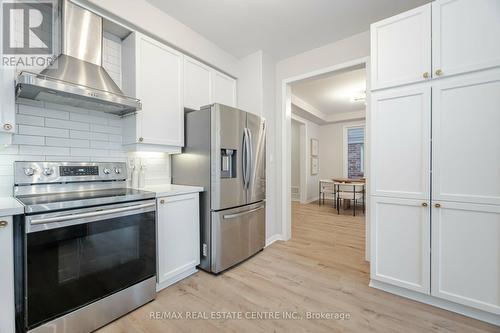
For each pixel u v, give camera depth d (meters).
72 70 1.63
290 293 1.91
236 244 2.44
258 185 2.79
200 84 2.64
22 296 1.29
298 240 3.28
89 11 1.80
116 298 1.58
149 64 2.12
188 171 2.46
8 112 1.35
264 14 2.28
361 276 2.20
